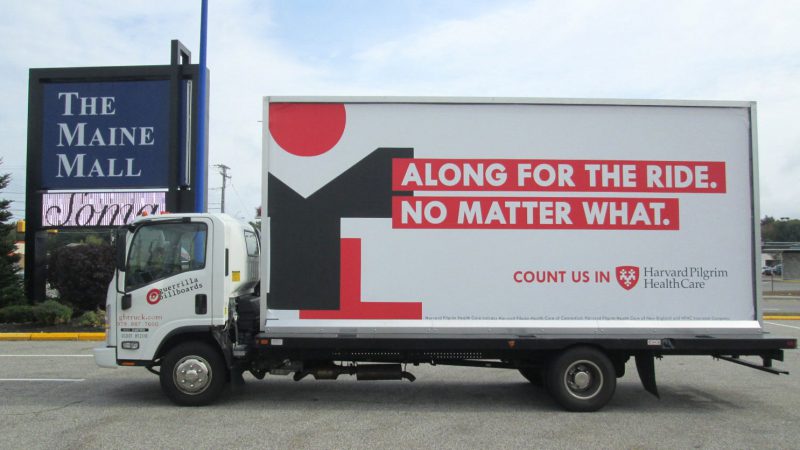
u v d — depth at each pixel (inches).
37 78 652.7
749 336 261.3
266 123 266.1
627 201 266.5
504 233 264.7
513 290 263.0
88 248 609.9
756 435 229.0
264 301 261.1
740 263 266.7
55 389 303.6
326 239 263.6
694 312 264.7
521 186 266.1
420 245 263.7
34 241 648.4
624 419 251.4
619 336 258.7
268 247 263.0
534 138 267.7
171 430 230.5
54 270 625.3
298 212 264.4
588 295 263.6
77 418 247.8
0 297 621.6
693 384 324.5
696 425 242.8
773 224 3437.5
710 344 257.3
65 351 443.5
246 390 304.0
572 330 261.1
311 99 266.5
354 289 262.2
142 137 650.2
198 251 264.7
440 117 267.1
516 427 238.2
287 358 270.7
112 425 237.1
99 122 653.3
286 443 215.2
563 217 265.4
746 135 270.1
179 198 646.5
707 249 266.5
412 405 274.8
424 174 265.7
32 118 654.5
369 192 265.0
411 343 255.9
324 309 261.6
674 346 256.8
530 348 255.9
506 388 312.8
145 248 267.7
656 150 268.5
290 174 265.0
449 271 263.1
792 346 256.8
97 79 654.5
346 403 277.6
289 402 278.5
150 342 262.2
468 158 266.7
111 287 266.2
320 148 265.9
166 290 263.0
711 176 268.5
